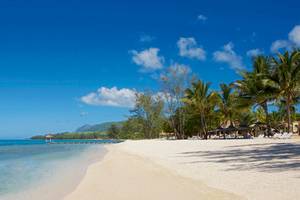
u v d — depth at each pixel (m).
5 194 12.29
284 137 43.22
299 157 17.17
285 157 17.59
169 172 15.12
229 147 28.05
